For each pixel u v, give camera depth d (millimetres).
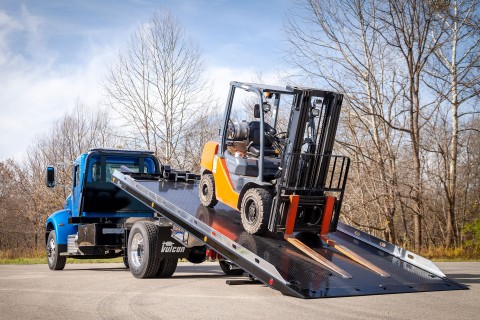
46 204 36719
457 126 25594
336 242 8883
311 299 7008
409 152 26672
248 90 8586
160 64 29000
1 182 43906
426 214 29766
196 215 8992
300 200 8383
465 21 24391
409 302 6910
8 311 6199
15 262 15742
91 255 12633
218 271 11922
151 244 9516
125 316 5918
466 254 22578
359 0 24141
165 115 28953
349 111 24406
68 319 5758
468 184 32219
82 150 40156
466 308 6598
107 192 12219
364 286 7379
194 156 29453
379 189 24172
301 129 8273
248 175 8656
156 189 10398
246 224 8539
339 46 24641
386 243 9336
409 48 23891
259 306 6547
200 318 5820
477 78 24625
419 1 23422
